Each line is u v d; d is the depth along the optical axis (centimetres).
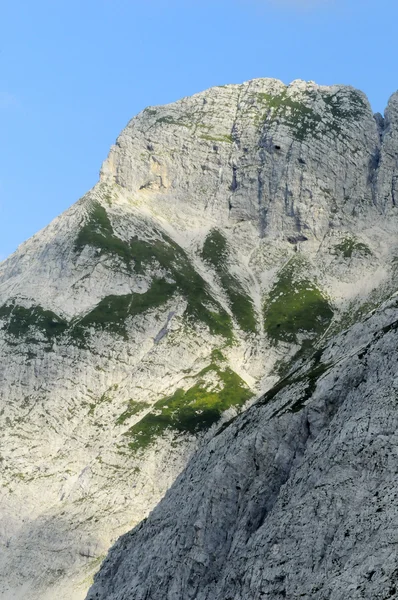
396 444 9538
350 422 10062
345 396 11369
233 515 11244
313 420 11350
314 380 12381
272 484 11112
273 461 11312
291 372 14550
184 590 10944
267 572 9181
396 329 11631
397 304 13488
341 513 9281
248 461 11538
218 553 11031
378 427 9806
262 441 11519
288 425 11550
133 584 11800
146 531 13138
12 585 17238
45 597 16700
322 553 9081
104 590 12756
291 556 9188
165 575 11300
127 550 13125
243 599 9250
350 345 13450
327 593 8312
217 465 11688
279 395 12962
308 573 8962
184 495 13000
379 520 8888
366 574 8281
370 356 11556
